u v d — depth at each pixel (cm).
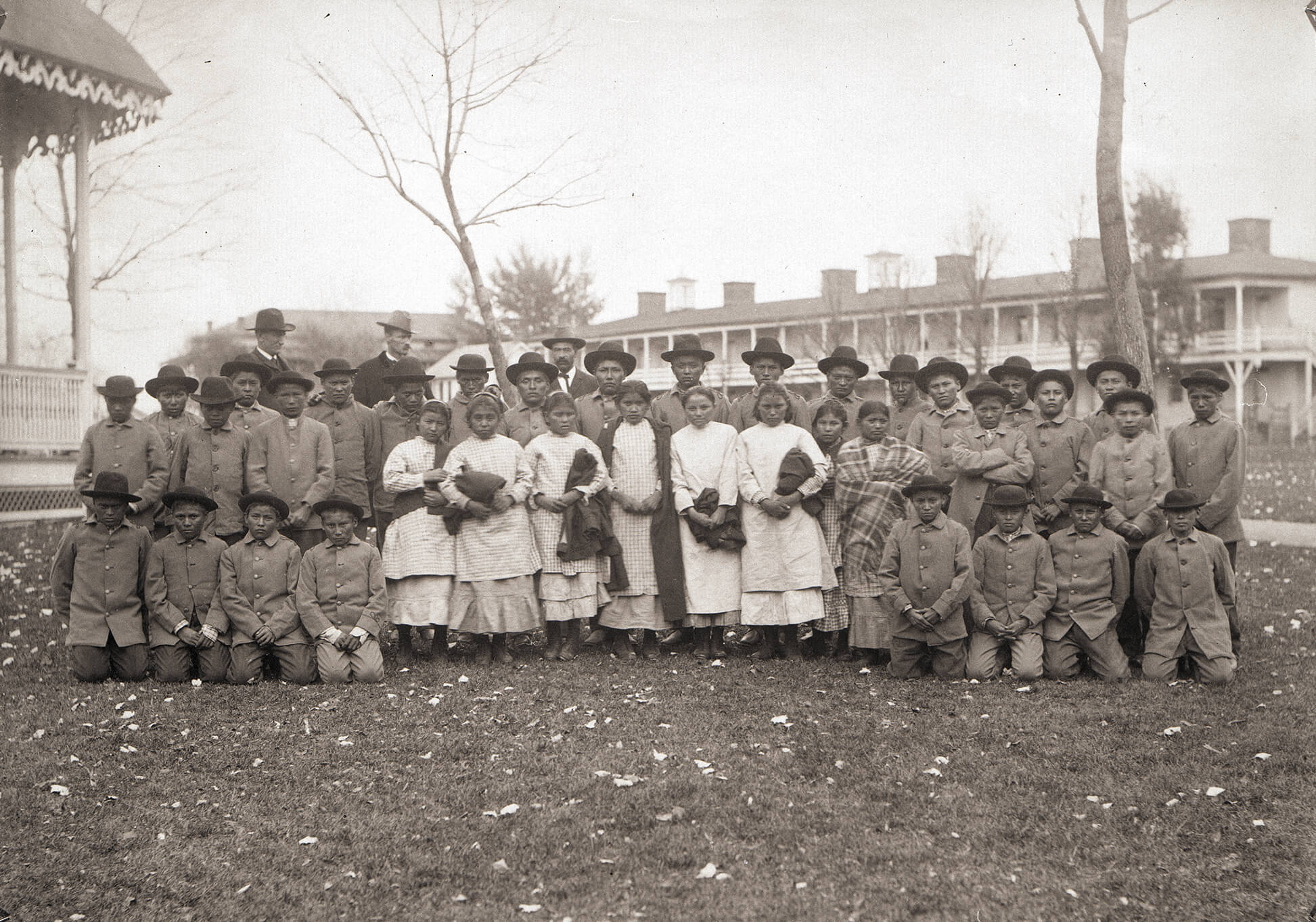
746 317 4222
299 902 429
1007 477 796
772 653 847
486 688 739
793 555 824
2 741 615
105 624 764
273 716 668
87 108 1559
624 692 723
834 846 466
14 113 1575
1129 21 1077
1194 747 579
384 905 424
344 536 775
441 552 821
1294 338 3569
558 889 432
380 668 763
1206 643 719
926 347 3591
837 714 661
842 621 848
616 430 867
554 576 829
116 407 845
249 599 769
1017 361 845
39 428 1546
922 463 810
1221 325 3731
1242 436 791
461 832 489
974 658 761
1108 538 751
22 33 1392
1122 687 714
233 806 521
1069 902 414
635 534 857
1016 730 619
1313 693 681
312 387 859
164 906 426
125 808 521
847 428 914
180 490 776
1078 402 3481
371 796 532
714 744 602
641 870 448
